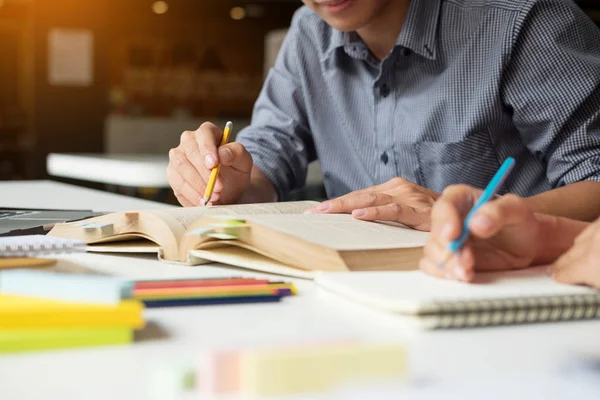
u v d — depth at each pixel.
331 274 0.71
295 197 2.50
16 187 1.90
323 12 1.31
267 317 0.63
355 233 0.83
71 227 0.97
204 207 1.02
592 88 1.28
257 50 6.60
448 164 1.42
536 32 1.31
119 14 5.98
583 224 0.80
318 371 0.43
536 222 0.74
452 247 0.67
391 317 0.61
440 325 0.59
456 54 1.38
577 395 0.43
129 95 6.41
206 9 6.05
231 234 0.82
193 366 0.45
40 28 5.75
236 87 6.63
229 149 1.26
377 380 0.44
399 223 0.96
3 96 5.74
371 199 1.00
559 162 1.29
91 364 0.49
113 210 1.44
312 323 0.61
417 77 1.43
